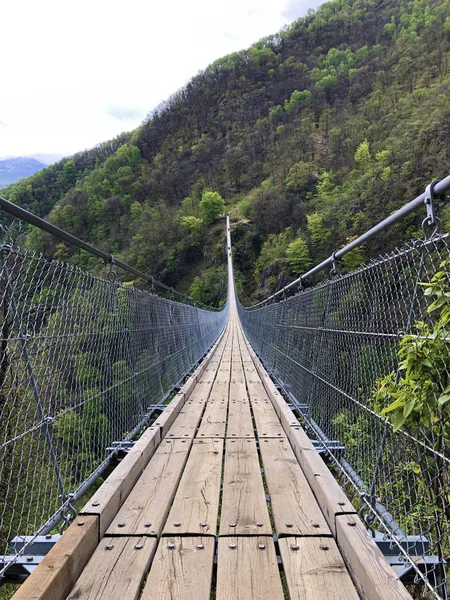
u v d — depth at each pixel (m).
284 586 1.31
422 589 1.22
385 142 36.94
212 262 51.91
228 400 3.72
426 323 1.22
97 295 2.12
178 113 87.69
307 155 55.91
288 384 4.06
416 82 46.97
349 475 1.90
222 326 18.30
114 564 1.21
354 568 1.13
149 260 51.62
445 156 23.73
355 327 1.89
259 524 1.46
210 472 1.98
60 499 1.52
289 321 4.16
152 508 1.57
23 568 1.29
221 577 1.17
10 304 1.25
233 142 76.19
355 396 1.87
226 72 95.88
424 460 1.20
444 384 1.07
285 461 2.11
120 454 2.26
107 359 2.24
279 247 45.62
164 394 3.78
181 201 65.81
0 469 1.32
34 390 1.39
